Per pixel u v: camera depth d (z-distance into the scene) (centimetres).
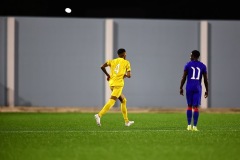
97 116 5334
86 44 9562
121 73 5350
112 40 9456
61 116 7588
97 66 9575
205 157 3353
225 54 9575
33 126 5825
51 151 3628
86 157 3356
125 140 4247
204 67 4975
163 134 4719
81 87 9600
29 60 9531
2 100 9425
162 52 9600
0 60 9375
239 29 9575
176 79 9631
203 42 9481
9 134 4769
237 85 9612
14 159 3297
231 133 4853
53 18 9538
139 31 9569
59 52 9550
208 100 9575
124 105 5538
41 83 9562
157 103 9638
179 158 3309
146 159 3272
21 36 9506
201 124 6188
